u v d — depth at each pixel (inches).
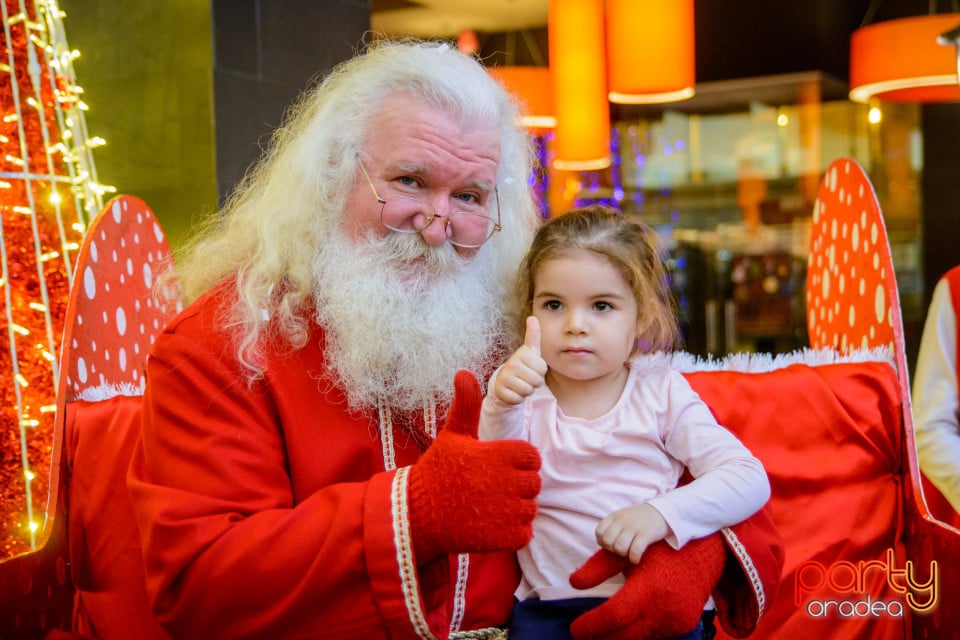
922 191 226.1
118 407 67.1
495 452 44.7
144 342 81.0
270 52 154.6
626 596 47.9
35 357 97.0
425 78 54.4
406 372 54.7
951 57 124.0
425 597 47.3
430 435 56.0
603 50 153.9
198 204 147.2
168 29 146.8
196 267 62.3
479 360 58.6
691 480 56.4
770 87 233.3
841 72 218.5
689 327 267.6
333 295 54.2
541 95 156.8
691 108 265.7
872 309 72.4
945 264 223.5
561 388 57.2
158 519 47.5
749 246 270.1
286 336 54.4
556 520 54.4
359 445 53.8
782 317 263.4
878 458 66.3
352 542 45.7
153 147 149.0
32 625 59.3
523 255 63.7
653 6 134.2
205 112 145.9
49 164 99.8
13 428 95.7
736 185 272.8
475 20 225.1
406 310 53.9
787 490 65.6
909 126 228.2
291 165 58.2
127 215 78.7
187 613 47.5
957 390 94.1
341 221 56.3
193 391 51.0
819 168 260.2
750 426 66.6
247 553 46.2
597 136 152.5
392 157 54.0
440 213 54.2
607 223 55.9
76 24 150.8
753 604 52.5
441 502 44.7
